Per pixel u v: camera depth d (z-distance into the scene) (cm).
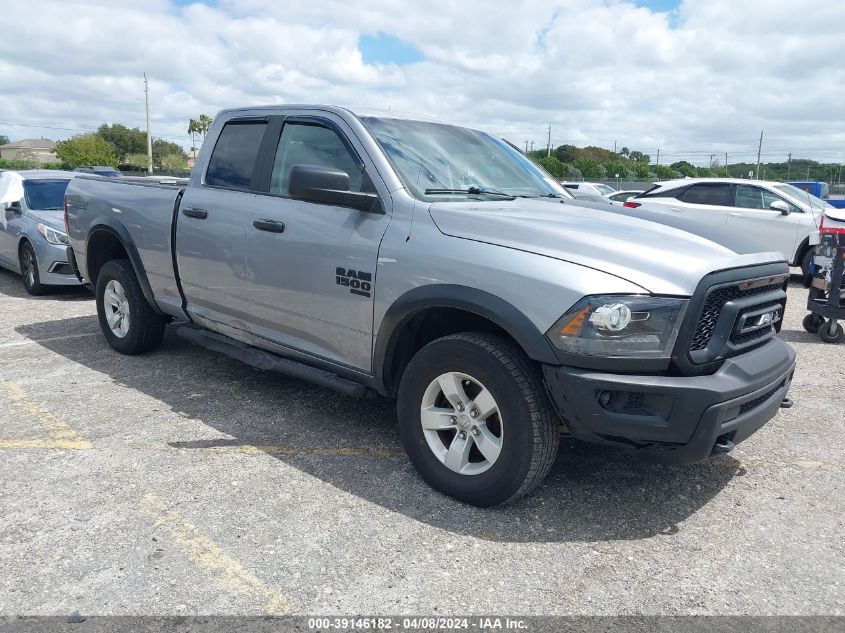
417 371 353
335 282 386
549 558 301
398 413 368
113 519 323
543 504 348
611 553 306
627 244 321
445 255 338
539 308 306
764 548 314
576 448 418
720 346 315
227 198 461
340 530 318
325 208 400
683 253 320
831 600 276
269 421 452
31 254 880
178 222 495
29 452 395
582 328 297
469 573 288
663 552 308
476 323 364
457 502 347
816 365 633
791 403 372
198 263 482
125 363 576
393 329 361
